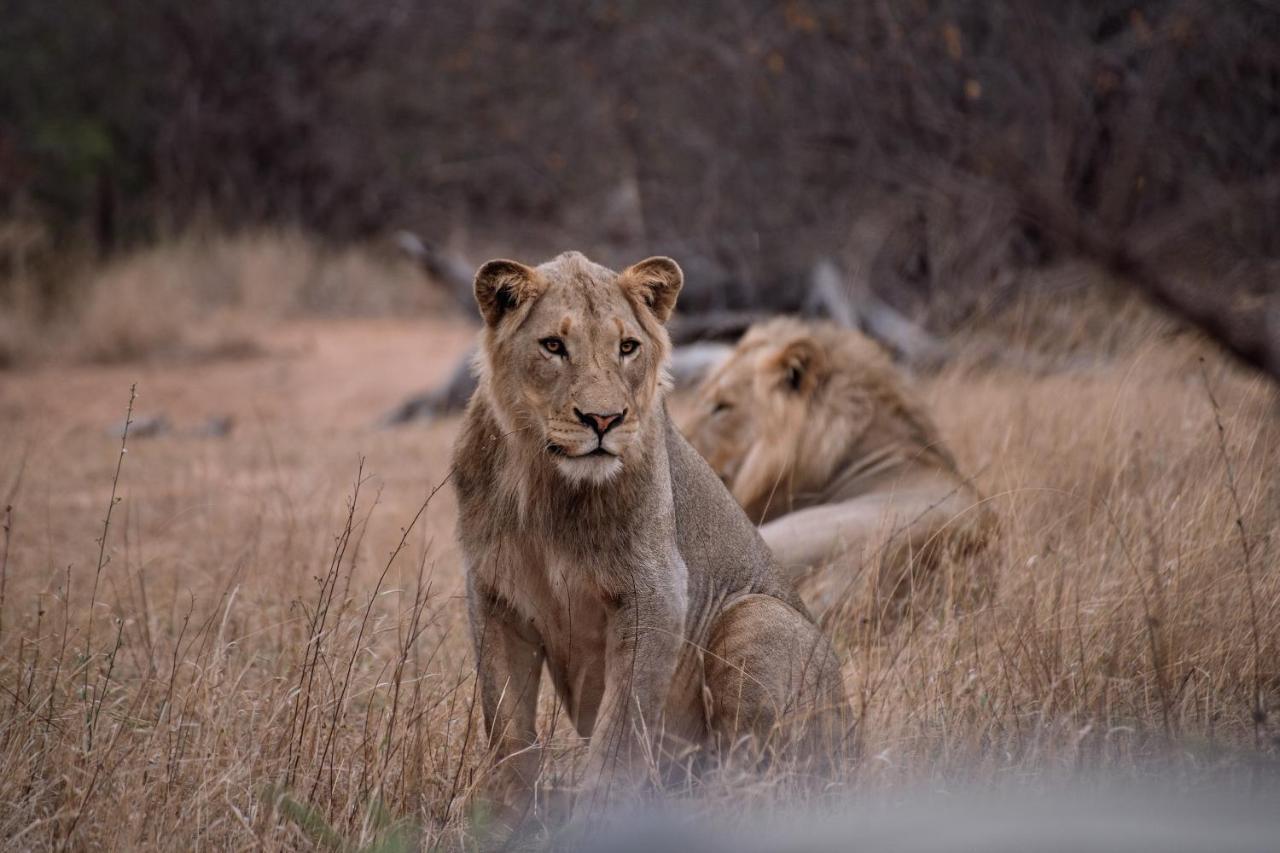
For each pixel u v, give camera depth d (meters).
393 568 10.83
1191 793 6.48
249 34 39.16
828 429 10.59
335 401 22.86
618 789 6.49
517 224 36.78
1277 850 5.89
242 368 25.73
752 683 7.19
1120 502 9.73
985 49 20.72
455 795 6.73
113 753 6.52
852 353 10.86
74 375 25.14
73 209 34.75
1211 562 8.50
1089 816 6.28
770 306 22.33
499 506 6.85
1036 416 12.08
